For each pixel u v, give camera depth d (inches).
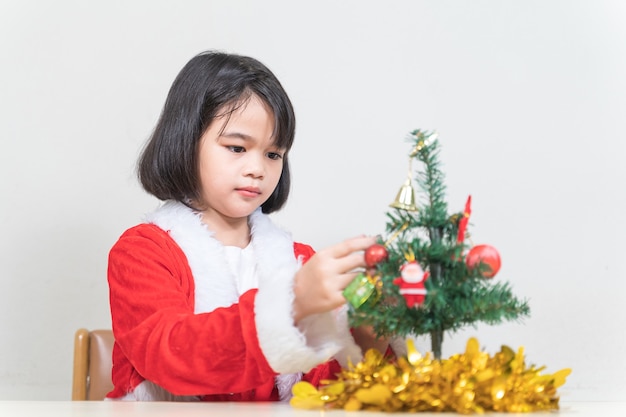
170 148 48.3
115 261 45.8
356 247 30.6
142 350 38.0
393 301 30.0
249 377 34.3
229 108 46.0
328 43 74.7
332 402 29.0
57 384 71.1
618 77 75.7
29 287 71.4
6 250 71.4
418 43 75.0
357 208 73.5
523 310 29.8
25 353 71.0
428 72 74.7
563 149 74.9
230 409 29.7
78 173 72.9
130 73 74.2
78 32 74.0
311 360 31.1
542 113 75.0
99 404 33.5
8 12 73.4
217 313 35.9
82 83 73.7
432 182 31.4
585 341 73.5
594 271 74.2
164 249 46.2
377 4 75.2
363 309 29.5
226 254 49.3
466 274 29.2
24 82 73.1
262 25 74.8
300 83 74.2
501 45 75.3
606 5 76.1
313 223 73.2
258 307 31.5
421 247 29.5
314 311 30.9
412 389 26.6
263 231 50.4
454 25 75.3
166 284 43.6
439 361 28.5
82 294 71.9
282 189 54.8
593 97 75.5
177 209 49.1
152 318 38.7
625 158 75.2
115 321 44.7
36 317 71.3
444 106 74.5
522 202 74.2
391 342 39.6
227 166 46.6
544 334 73.2
